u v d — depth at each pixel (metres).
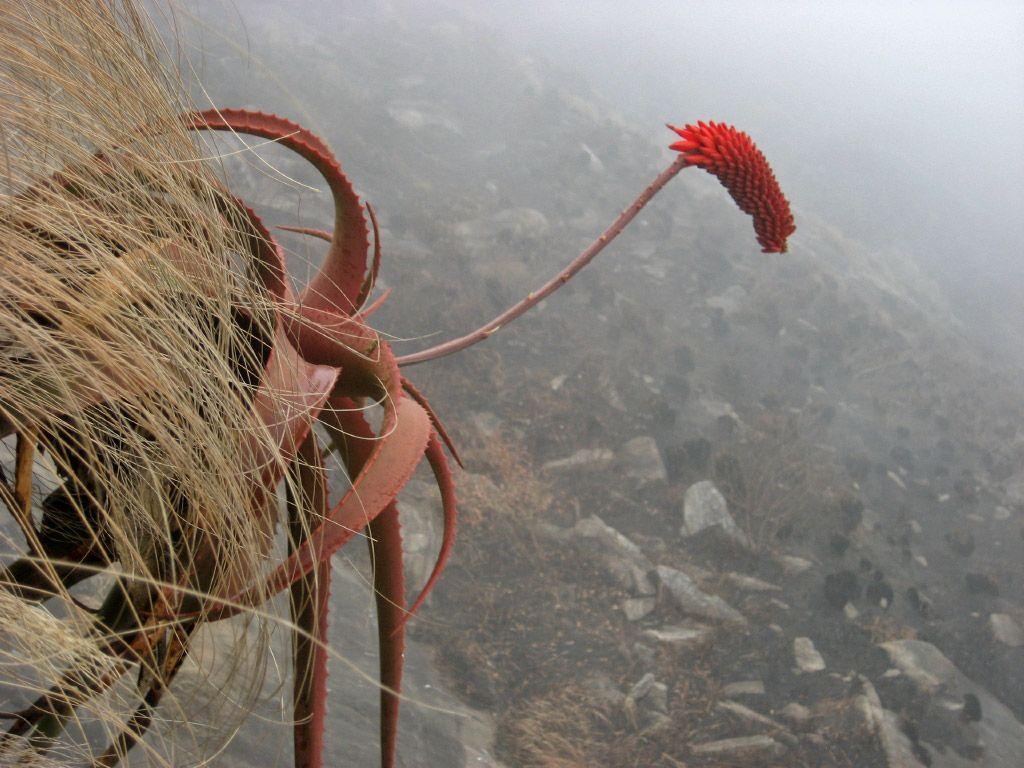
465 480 12.50
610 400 16.19
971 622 14.75
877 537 16.45
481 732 8.62
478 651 9.96
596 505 13.52
